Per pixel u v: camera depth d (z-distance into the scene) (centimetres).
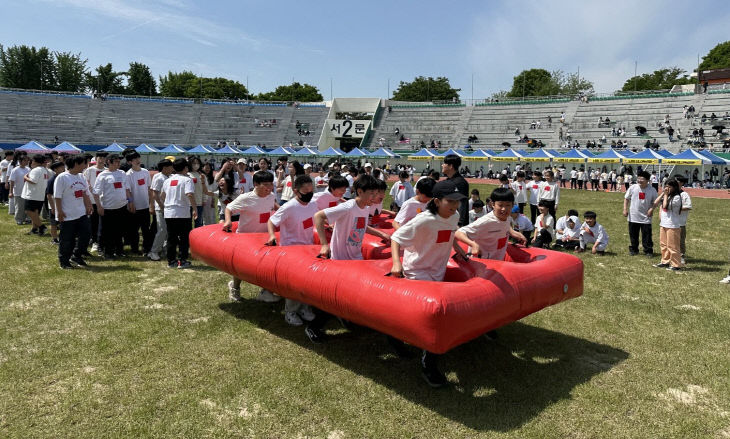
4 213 1251
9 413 333
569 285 443
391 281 363
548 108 4575
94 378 384
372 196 463
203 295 604
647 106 4119
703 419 344
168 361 418
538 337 494
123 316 522
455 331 331
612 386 391
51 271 690
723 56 6075
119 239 802
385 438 318
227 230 544
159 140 4644
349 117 5475
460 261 450
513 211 881
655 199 884
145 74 6550
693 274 755
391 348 461
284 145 4853
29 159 1105
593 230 924
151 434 315
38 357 418
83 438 308
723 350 460
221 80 7325
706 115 3794
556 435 322
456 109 4997
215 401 357
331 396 368
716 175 3131
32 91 4438
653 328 518
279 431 324
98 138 4400
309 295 414
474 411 350
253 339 472
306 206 520
